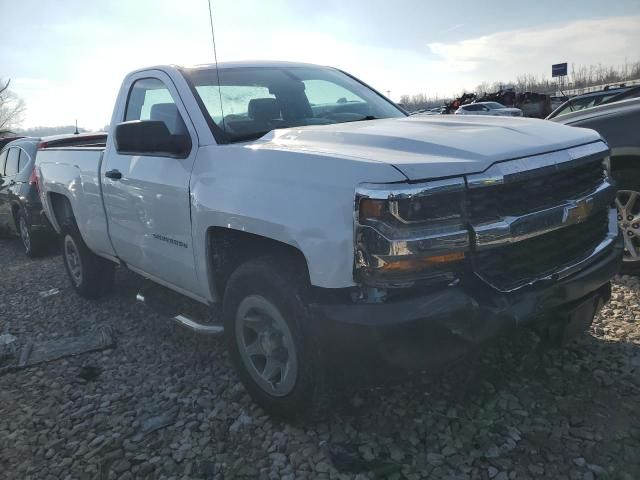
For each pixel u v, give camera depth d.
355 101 4.12
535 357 3.35
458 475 2.48
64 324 4.92
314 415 2.78
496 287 2.42
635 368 3.20
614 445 2.57
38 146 7.85
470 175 2.35
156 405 3.32
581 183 2.88
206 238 3.15
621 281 4.43
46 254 8.16
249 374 3.07
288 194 2.59
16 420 3.30
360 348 2.37
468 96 35.19
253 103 3.61
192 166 3.25
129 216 3.97
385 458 2.62
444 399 3.06
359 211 2.30
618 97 6.61
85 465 2.81
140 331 4.57
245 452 2.78
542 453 2.57
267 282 2.72
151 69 3.95
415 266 2.27
